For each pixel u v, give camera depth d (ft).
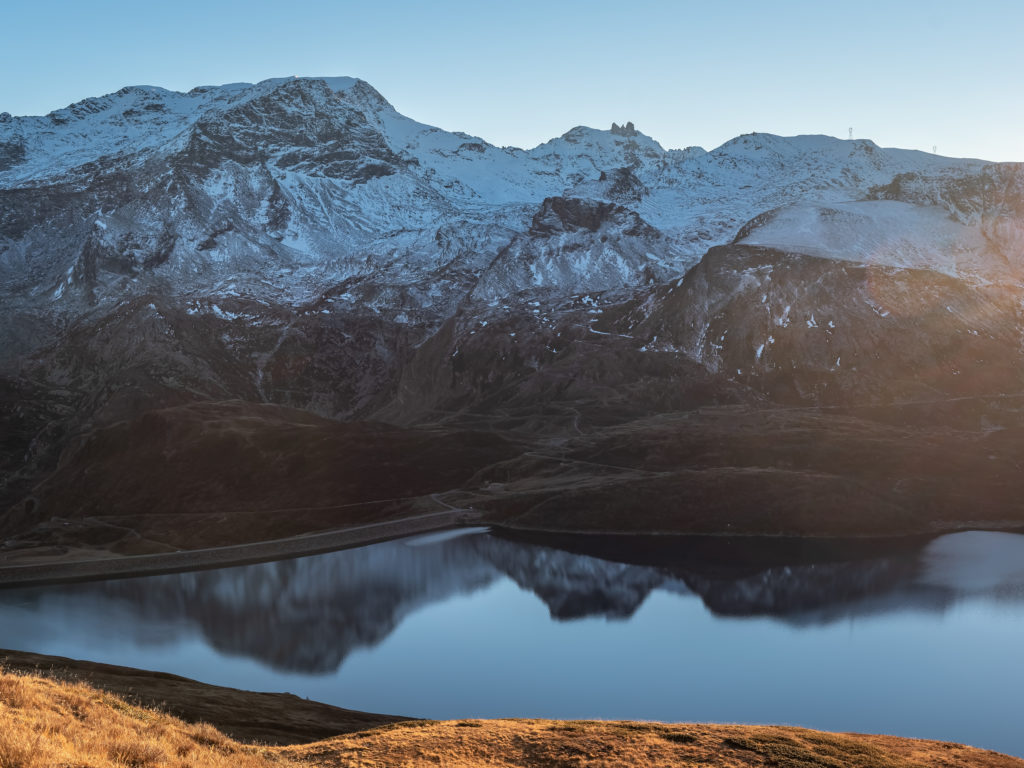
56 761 83.97
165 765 94.73
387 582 553.64
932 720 318.65
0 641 441.68
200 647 428.56
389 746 136.87
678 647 410.11
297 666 395.14
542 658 399.03
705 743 144.46
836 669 374.63
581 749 139.13
